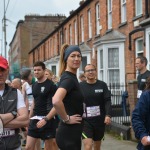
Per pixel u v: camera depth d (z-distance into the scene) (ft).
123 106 43.86
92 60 69.56
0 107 13.38
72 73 15.90
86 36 82.28
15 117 13.48
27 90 29.53
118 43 58.29
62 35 111.75
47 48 145.79
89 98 22.39
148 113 14.51
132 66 53.72
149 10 48.80
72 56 15.87
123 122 39.22
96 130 22.52
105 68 60.29
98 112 22.52
